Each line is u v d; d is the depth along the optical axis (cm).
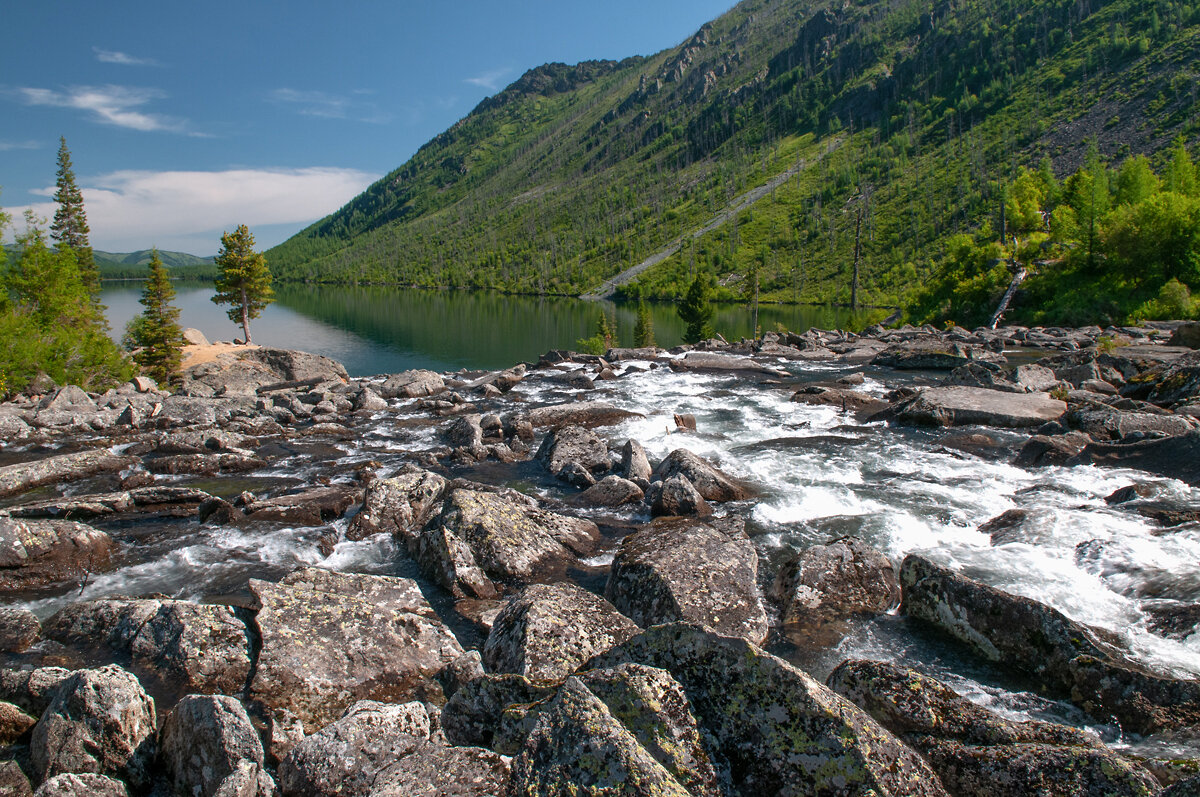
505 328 11456
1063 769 487
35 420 2241
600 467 1694
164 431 2203
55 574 1120
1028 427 1914
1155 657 778
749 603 902
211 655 782
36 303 3878
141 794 599
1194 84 15850
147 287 4869
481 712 585
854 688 607
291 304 17462
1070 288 5803
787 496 1412
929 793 448
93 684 614
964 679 772
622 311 15338
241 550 1236
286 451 1977
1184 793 432
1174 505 1177
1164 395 2039
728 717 492
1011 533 1147
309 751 531
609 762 433
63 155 7188
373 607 880
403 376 3162
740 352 4053
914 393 2323
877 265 16950
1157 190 7406
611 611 837
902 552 1116
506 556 1113
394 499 1346
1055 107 19650
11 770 579
